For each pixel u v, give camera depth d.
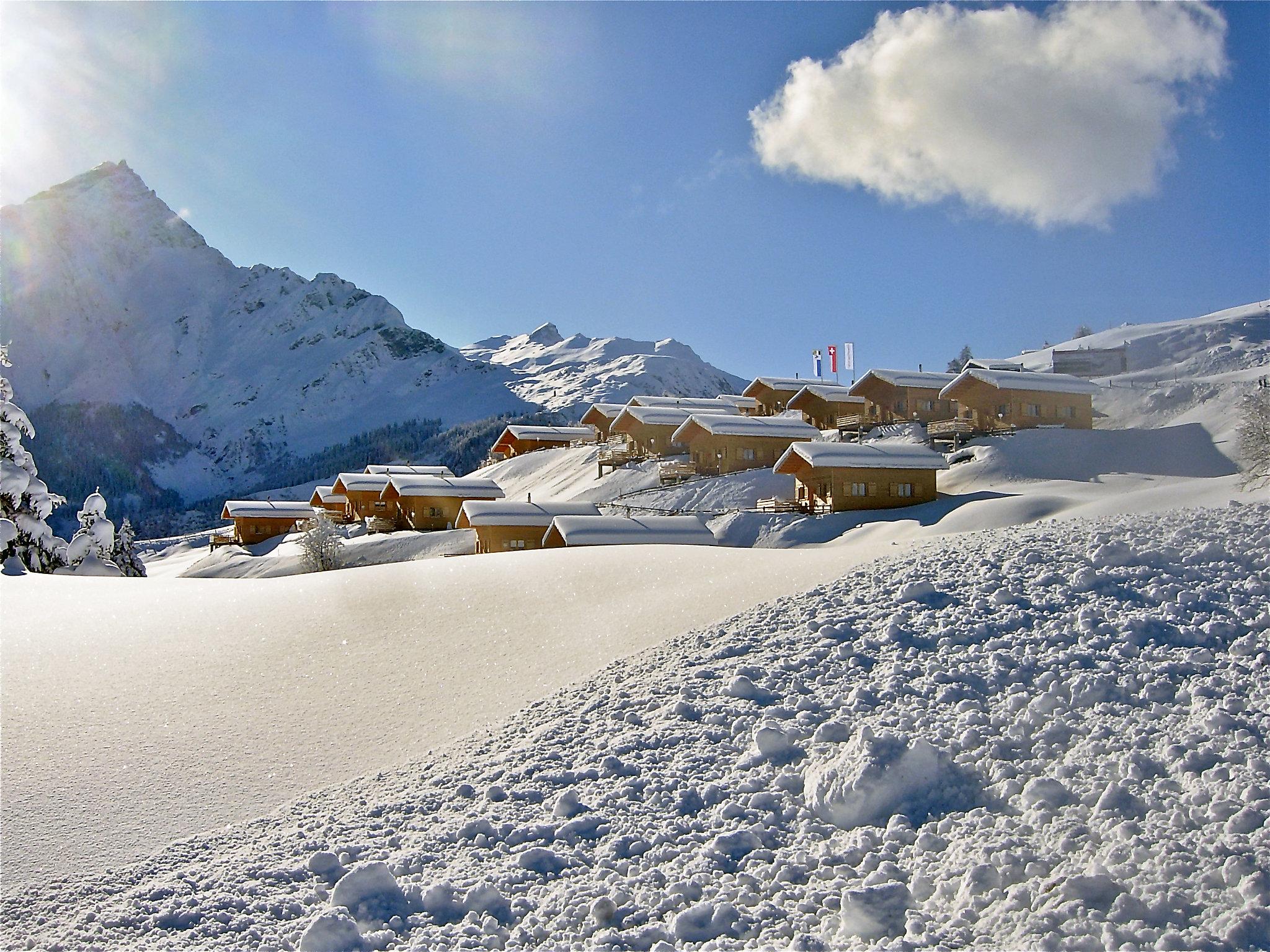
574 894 6.73
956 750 8.00
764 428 61.44
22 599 19.11
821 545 42.88
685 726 9.57
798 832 7.32
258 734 10.95
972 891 5.95
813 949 5.68
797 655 11.04
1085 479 45.91
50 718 11.16
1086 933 5.25
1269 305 90.12
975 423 58.50
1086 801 6.76
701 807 7.96
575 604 16.62
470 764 9.55
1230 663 8.73
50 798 8.92
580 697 11.26
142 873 7.44
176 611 17.44
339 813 8.66
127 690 12.44
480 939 6.27
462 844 7.71
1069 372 75.00
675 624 14.17
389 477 74.75
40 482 34.44
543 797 8.49
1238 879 5.43
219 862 7.66
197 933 6.45
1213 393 55.72
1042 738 7.93
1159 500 27.81
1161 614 10.15
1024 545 13.76
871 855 6.74
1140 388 62.75
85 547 36.34
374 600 17.88
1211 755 6.98
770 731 8.76
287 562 59.16
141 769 9.79
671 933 6.08
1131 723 7.84
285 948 6.25
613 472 69.94
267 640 15.18
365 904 6.68
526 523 46.69
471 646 14.52
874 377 68.00
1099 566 12.14
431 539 57.41
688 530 40.78
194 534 106.31
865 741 7.80
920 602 12.02
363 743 10.74
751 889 6.57
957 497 45.25
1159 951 4.97
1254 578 10.89
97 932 6.47
